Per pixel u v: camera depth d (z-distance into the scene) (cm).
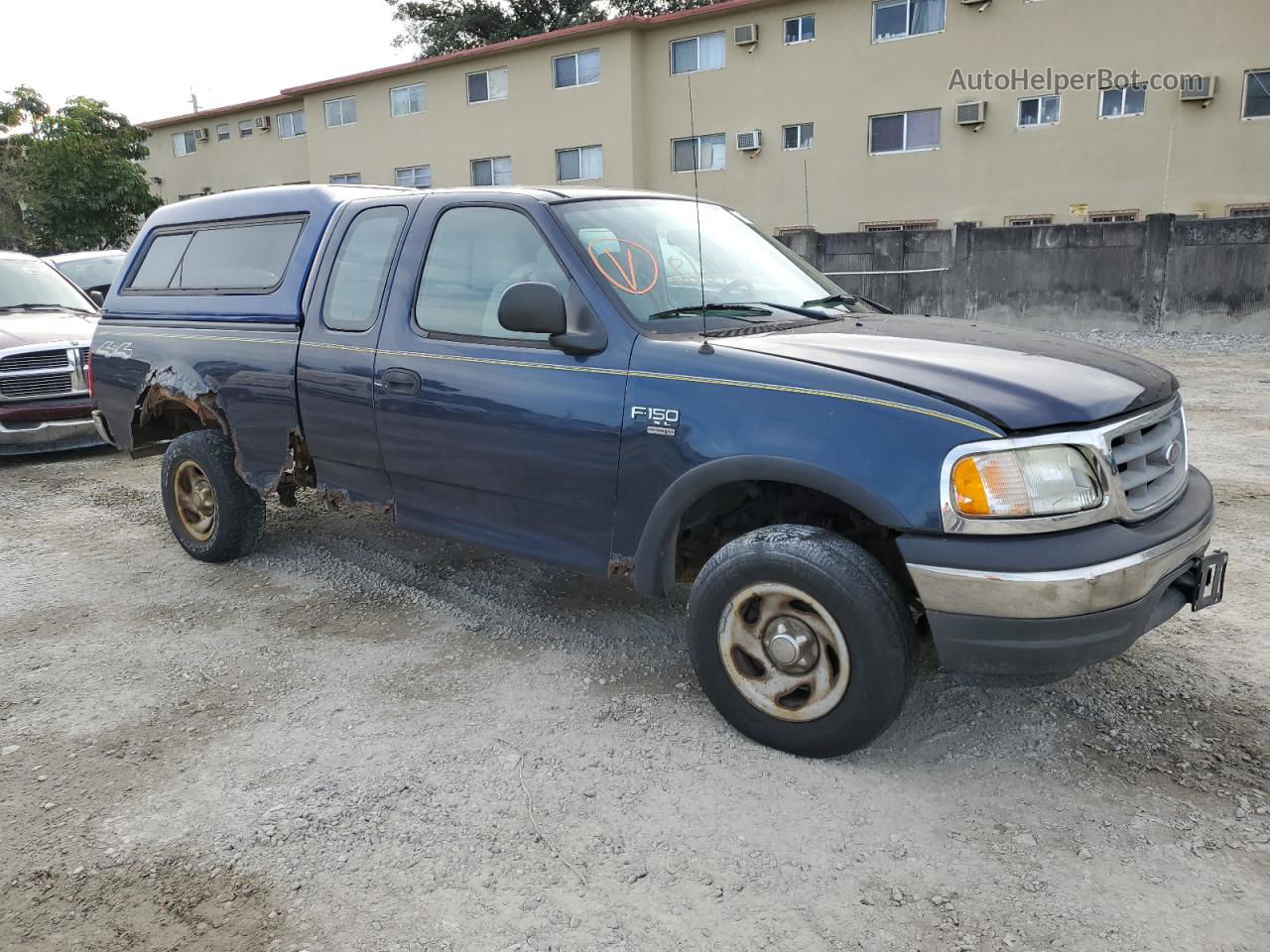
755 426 301
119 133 2795
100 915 250
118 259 1180
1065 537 270
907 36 2150
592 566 357
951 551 271
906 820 279
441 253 396
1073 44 1986
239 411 470
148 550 559
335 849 274
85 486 731
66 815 294
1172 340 1407
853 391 289
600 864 264
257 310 460
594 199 387
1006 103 2077
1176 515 297
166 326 509
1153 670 365
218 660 402
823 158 2305
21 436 780
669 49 2455
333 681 380
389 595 472
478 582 486
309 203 461
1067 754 310
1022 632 269
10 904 254
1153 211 1984
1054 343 346
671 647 404
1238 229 1401
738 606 311
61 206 2612
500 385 364
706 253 395
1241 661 370
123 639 429
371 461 420
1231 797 284
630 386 330
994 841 269
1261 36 1822
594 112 2541
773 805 288
